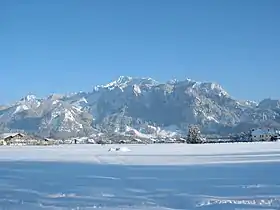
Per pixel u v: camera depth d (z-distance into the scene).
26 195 12.51
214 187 13.74
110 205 10.54
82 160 30.23
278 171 19.14
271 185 13.90
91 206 10.41
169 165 23.94
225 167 21.84
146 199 11.46
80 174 19.14
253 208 9.73
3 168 23.33
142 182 15.66
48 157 35.41
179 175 18.08
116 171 20.42
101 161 28.75
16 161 29.84
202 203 10.59
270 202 10.48
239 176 17.06
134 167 22.80
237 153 37.22
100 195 12.32
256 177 16.58
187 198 11.46
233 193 12.25
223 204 10.24
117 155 37.50
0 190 13.73
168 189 13.54
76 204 10.76
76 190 13.55
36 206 10.52
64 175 18.78
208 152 40.66
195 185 14.45
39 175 19.03
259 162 25.39
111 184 15.14
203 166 22.83
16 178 17.80
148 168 22.02
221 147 56.88
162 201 11.09
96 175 18.53
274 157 30.52
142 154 38.81
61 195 12.43
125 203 10.84
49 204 10.82
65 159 31.86
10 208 10.30
